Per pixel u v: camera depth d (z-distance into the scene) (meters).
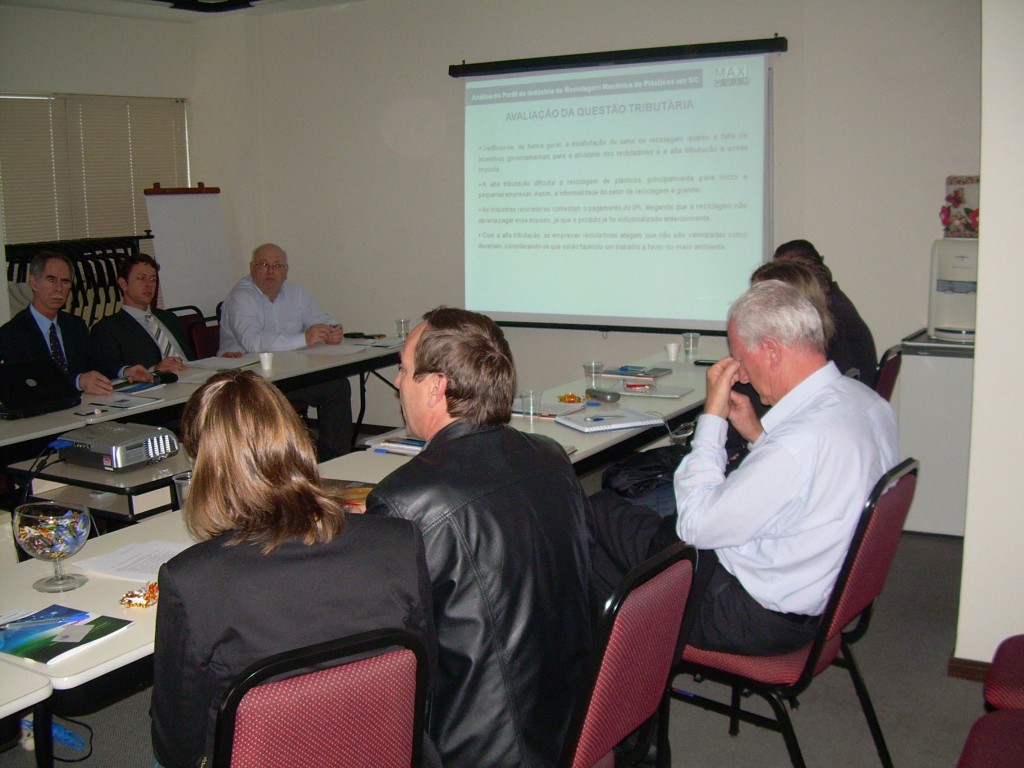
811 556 1.80
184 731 1.20
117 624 1.54
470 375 1.51
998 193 2.31
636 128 4.84
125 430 2.67
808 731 2.44
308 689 1.14
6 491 3.11
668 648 1.54
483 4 5.16
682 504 1.89
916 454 3.85
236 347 4.80
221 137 6.09
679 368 3.90
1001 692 1.76
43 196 5.70
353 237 5.84
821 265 3.41
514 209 5.24
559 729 1.45
